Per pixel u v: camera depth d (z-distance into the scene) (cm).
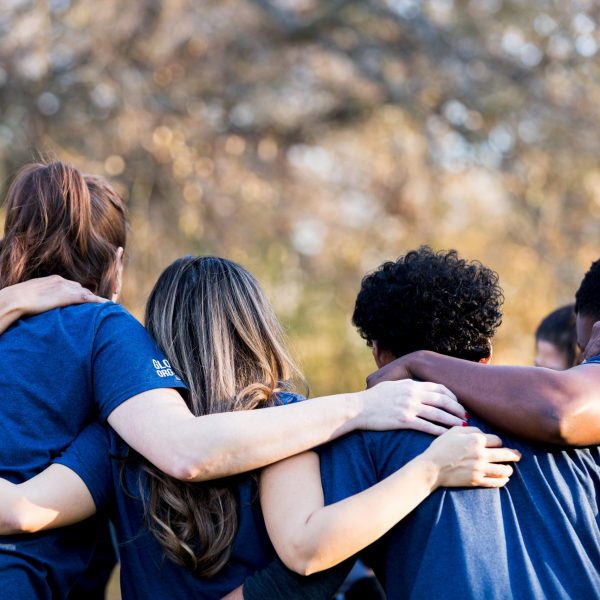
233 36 1348
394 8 1348
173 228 1215
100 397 350
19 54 1123
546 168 1315
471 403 343
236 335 371
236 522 338
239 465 327
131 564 345
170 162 1209
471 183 1426
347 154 1477
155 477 339
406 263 370
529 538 323
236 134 1366
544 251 1296
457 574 310
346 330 1321
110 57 1181
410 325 362
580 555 320
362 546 314
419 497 319
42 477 337
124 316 368
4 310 363
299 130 1437
